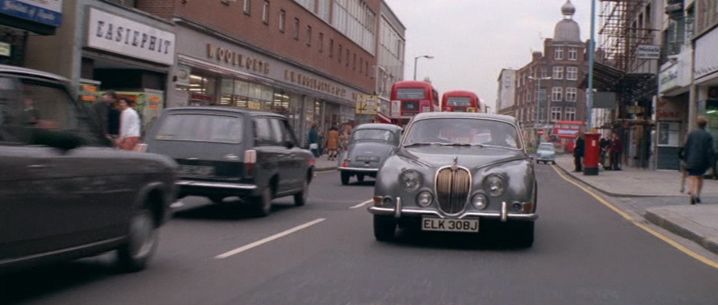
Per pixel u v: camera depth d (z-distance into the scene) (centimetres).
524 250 1023
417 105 3822
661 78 3647
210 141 1291
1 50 1916
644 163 4456
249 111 1341
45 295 686
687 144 1700
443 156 1016
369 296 707
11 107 617
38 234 614
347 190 2112
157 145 1295
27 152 601
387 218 1031
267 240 1061
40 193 611
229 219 1316
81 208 673
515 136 1127
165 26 2645
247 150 1283
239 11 3378
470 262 912
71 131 697
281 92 4234
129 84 2620
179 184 1276
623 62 4584
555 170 4494
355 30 6038
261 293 712
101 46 2259
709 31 2734
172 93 2747
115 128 1608
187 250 960
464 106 3969
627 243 1137
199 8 2934
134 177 765
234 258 907
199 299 682
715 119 2961
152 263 862
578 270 878
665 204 1806
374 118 4812
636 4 4438
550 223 1398
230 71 3250
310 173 1648
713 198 1922
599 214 1609
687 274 874
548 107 11150
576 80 11406
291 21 4253
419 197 974
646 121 4244
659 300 723
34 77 653
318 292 721
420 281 785
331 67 5278
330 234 1139
